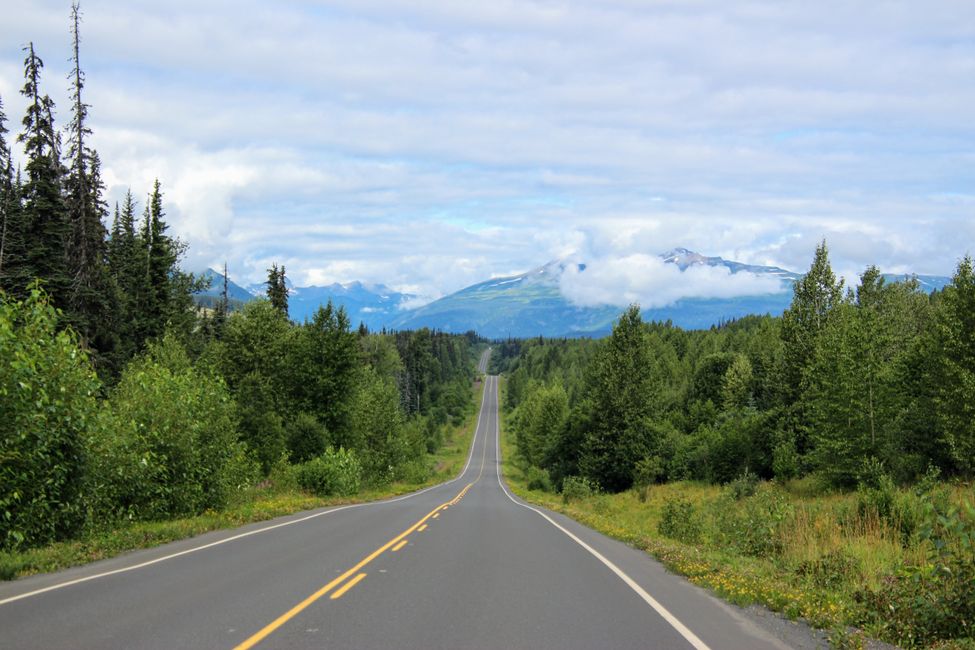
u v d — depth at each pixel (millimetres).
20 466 13398
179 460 20938
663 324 177750
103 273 45719
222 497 23281
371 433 62531
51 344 14547
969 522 9023
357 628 7680
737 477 52469
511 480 101062
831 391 41219
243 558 13172
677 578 12594
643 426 69125
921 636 8055
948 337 36406
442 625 7945
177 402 21469
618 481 69500
